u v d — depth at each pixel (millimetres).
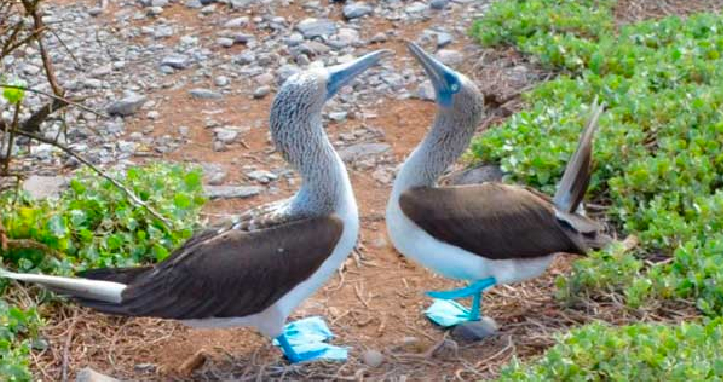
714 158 14734
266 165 16344
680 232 13633
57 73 18578
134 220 14164
